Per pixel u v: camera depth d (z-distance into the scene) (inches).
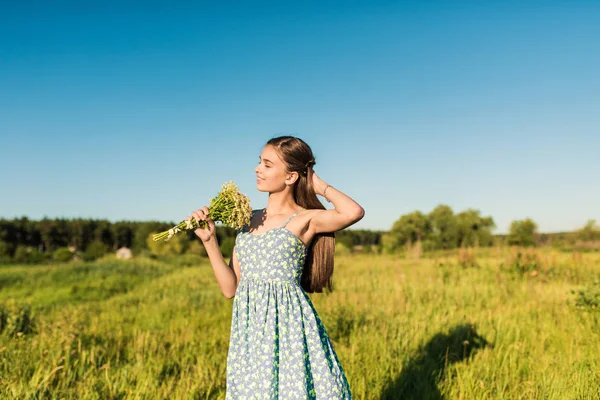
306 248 107.9
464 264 596.1
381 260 837.8
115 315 365.1
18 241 2849.4
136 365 186.1
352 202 102.5
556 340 223.9
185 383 168.2
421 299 354.6
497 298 335.0
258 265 103.2
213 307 387.5
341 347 207.9
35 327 297.3
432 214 1923.0
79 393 157.6
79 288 664.4
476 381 167.3
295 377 97.1
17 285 744.3
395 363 187.3
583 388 158.2
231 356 103.5
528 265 486.9
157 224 2479.1
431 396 159.3
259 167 109.3
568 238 1300.4
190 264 1226.0
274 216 108.8
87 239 3026.6
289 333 99.7
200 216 101.5
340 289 417.7
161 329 299.3
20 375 169.5
